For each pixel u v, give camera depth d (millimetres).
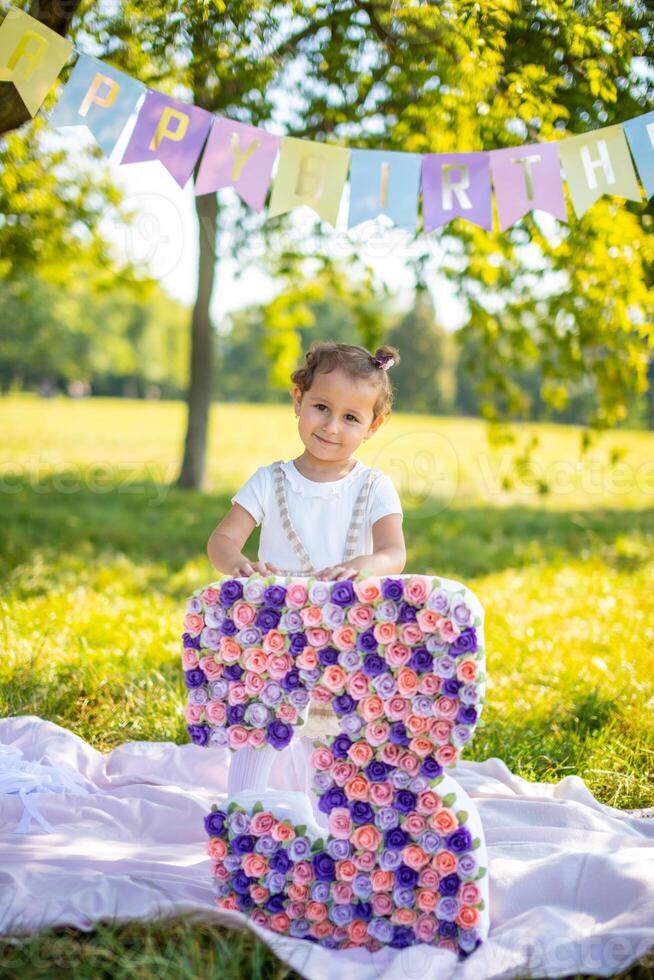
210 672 2398
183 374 45969
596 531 9312
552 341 6688
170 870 2621
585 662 4648
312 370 2705
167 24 3996
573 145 3035
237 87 4406
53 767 3258
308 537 2705
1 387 29625
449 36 4023
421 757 2289
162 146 2977
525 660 4734
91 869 2605
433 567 7637
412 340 34250
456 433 19969
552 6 3918
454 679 2246
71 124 2984
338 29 4195
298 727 2426
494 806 3041
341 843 2330
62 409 26422
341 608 2303
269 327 9477
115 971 2107
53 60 2939
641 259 5215
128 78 2965
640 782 3395
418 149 4566
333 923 2342
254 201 3004
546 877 2510
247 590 2352
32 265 9055
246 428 23109
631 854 2637
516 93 4117
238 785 2502
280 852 2369
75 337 34156
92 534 8570
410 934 2311
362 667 2297
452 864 2277
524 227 5625
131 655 4629
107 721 3895
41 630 4922
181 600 6238
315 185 3023
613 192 3014
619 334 5871
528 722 3904
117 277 10188
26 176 6469
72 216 7199
